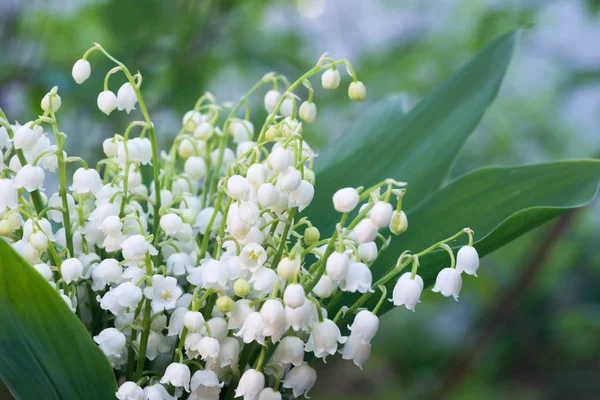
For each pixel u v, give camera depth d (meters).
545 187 0.51
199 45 1.04
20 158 0.46
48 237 0.46
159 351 0.47
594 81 1.21
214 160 0.52
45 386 0.46
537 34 1.41
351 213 0.54
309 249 0.45
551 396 1.46
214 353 0.45
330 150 0.58
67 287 0.46
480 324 1.20
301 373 0.45
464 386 1.26
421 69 1.40
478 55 0.57
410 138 0.56
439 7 1.49
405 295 0.45
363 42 1.43
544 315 1.51
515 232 0.47
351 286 0.44
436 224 0.52
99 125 0.96
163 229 0.47
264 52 1.10
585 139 1.53
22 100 0.98
